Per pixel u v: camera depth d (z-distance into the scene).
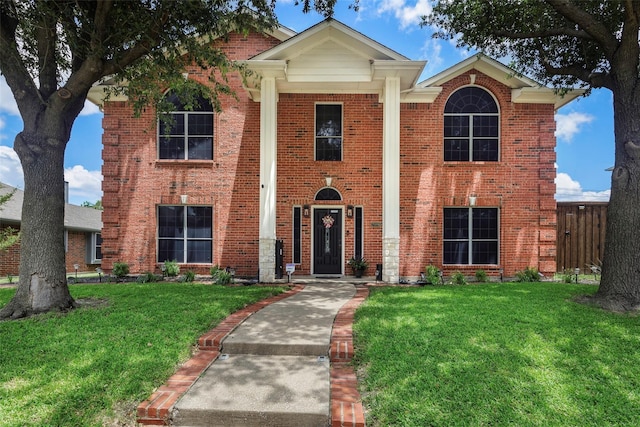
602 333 4.78
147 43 6.68
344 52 9.97
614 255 6.45
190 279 10.43
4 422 3.04
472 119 11.30
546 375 3.72
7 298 7.31
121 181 11.17
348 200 11.09
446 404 3.26
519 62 9.03
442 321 5.34
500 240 11.15
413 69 9.60
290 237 11.09
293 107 11.18
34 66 7.07
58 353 4.24
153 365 4.00
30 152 6.29
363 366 4.18
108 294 7.67
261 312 6.22
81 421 3.17
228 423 3.33
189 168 11.17
